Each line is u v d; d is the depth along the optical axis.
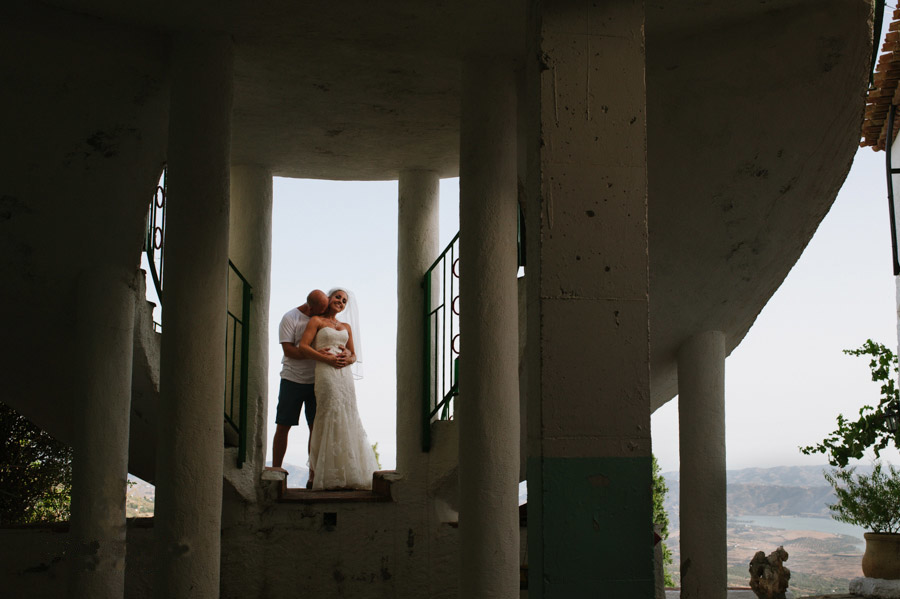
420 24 5.14
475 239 5.28
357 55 5.60
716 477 6.49
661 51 5.54
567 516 3.25
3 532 5.84
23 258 5.68
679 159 5.88
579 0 3.54
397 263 7.46
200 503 4.93
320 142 7.09
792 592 7.26
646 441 3.32
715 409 6.61
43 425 6.60
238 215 7.33
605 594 3.22
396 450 6.82
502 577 5.01
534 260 3.47
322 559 6.42
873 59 5.41
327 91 6.17
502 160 5.41
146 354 6.09
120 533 5.65
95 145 5.41
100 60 5.16
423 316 7.18
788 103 5.62
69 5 4.96
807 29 5.29
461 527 5.11
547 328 3.34
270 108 6.46
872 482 7.98
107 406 5.69
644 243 3.42
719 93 5.61
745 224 6.15
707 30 5.44
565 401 3.31
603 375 3.34
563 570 3.22
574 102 3.48
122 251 5.84
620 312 3.38
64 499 9.05
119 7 4.98
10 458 8.48
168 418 4.96
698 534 6.44
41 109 5.20
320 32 5.28
